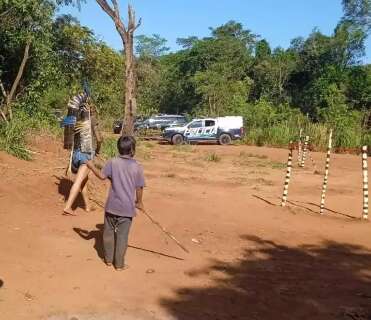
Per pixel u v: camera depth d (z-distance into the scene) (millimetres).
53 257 6609
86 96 8797
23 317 4949
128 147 6410
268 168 19375
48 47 19422
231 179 15305
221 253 7395
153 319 5059
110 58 28500
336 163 22578
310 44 67062
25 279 5812
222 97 57312
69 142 9281
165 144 33688
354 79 56312
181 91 74438
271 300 5699
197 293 5777
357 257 7590
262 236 8484
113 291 5684
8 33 18094
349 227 9516
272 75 68125
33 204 8891
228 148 30266
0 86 17438
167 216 9227
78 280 5918
